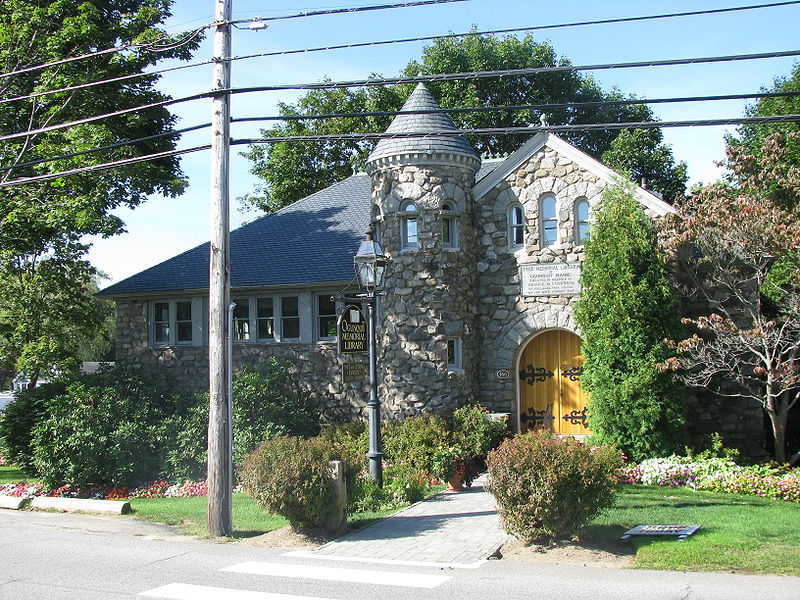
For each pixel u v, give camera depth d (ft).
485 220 60.44
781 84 98.22
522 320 59.11
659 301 50.80
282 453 35.83
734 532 33.17
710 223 49.96
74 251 81.51
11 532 39.73
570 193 57.88
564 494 31.45
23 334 83.56
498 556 31.50
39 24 66.39
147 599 26.18
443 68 114.73
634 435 50.14
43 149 64.34
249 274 70.28
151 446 57.98
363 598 25.75
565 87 119.65
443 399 56.75
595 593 25.48
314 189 121.29
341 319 45.09
